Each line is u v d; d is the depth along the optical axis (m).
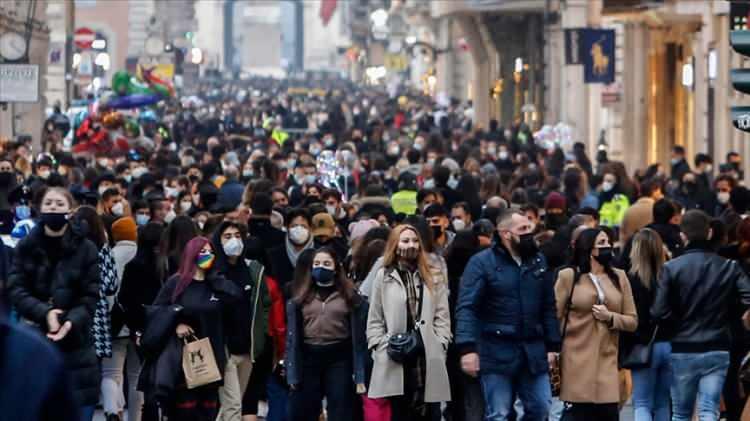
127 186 47.44
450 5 114.38
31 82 59.56
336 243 29.06
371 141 86.06
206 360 23.98
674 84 88.06
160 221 33.12
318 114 133.62
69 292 22.70
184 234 25.98
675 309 24.47
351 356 24.31
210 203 38.22
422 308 23.56
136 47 161.50
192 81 196.88
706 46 72.69
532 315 23.84
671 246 30.58
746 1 42.69
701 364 24.38
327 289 24.30
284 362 25.17
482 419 24.75
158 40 134.75
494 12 111.38
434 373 23.52
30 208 33.84
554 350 24.02
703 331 24.38
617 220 44.03
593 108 97.69
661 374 25.33
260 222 28.80
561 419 24.88
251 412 25.98
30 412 8.04
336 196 36.81
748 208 34.91
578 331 24.16
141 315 26.09
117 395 26.72
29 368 8.08
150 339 23.95
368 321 23.67
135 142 69.75
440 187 41.22
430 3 141.38
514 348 23.84
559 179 56.22
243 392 25.86
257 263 25.39
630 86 88.62
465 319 23.72
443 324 23.73
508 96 119.12
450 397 23.70
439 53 155.12
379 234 26.50
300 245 28.16
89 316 22.64
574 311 24.17
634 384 25.39
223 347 24.27
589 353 24.11
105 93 99.12
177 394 24.11
